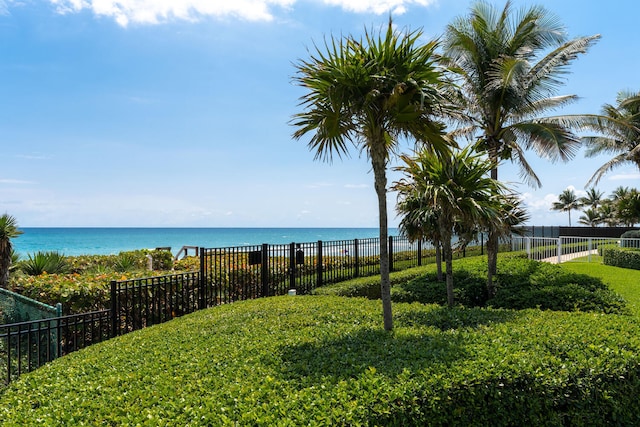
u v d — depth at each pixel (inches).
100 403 122.6
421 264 644.1
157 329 229.1
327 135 221.5
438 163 289.9
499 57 478.9
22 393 139.2
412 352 161.2
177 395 126.2
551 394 144.3
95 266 538.0
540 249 713.0
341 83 193.5
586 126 526.0
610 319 220.5
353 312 253.1
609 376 153.4
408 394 123.9
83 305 302.8
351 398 121.0
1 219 340.2
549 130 473.7
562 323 211.0
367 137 218.2
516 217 380.8
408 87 195.9
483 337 183.0
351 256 526.9
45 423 110.6
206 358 162.2
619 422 154.5
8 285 329.1
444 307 274.8
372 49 194.4
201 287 357.4
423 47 196.1
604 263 684.7
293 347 175.5
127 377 142.8
